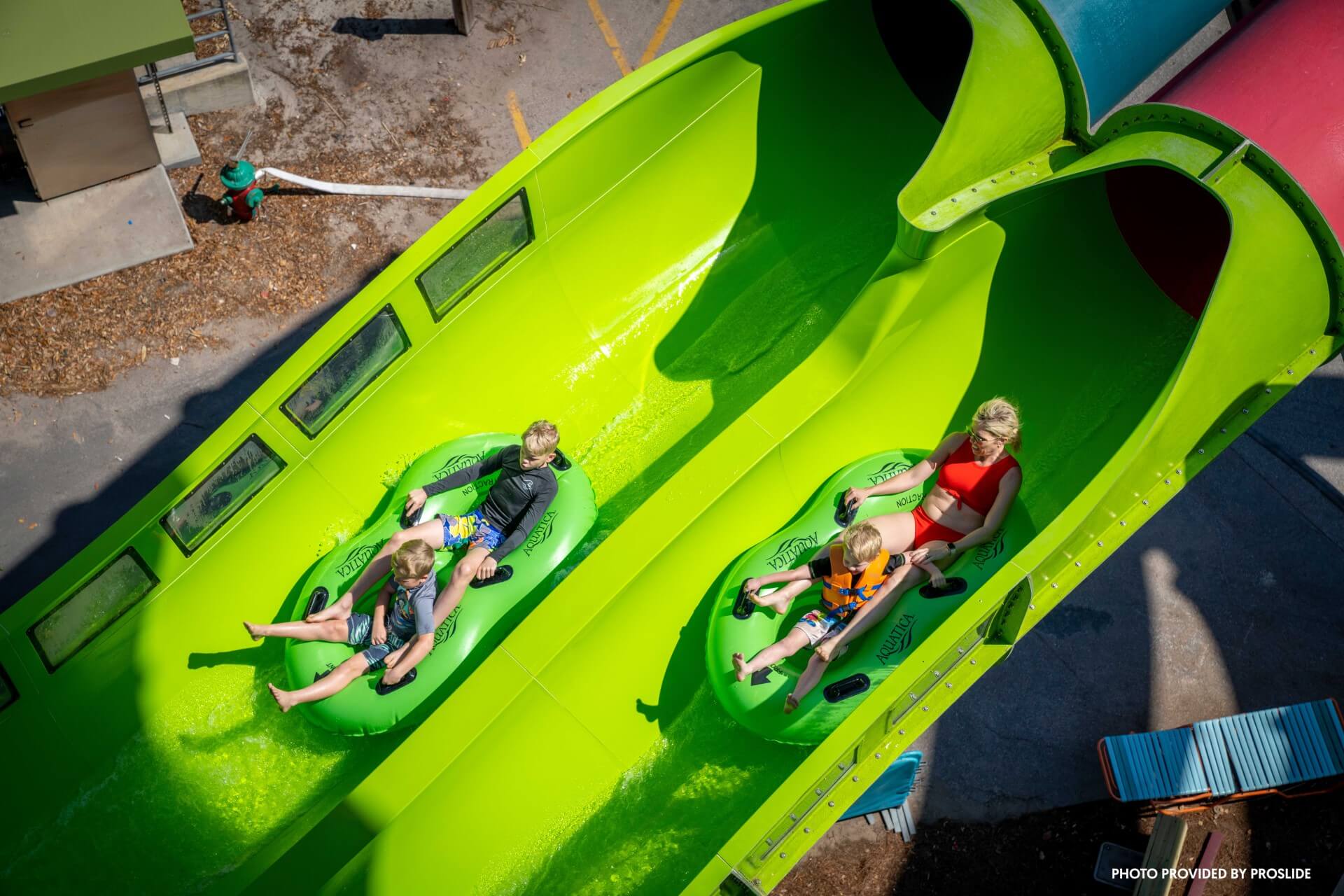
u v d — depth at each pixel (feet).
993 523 18.51
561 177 22.29
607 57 33.63
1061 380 21.86
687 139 24.18
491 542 20.13
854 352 20.45
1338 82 20.20
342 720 19.04
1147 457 18.20
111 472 26.63
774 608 18.79
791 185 25.75
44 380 27.73
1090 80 21.74
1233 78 20.75
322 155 31.37
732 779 19.33
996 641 18.69
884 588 18.26
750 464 19.65
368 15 34.09
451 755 17.78
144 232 29.43
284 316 28.86
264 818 19.89
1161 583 25.77
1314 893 22.65
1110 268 22.12
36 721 19.62
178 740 20.53
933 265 20.38
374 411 21.84
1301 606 25.49
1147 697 24.52
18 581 25.29
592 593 18.75
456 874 18.80
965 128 20.42
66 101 27.40
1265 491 26.89
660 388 24.39
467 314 22.30
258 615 21.44
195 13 32.78
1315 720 23.20
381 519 21.11
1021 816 23.34
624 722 19.75
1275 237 18.60
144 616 20.44
